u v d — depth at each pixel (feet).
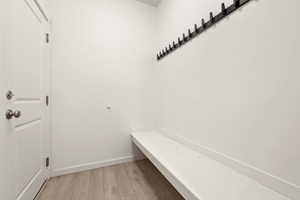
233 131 3.86
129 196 4.97
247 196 2.80
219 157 4.28
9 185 3.39
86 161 6.89
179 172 3.74
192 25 5.49
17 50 3.79
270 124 3.05
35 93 4.89
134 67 8.01
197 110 5.23
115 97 7.56
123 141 7.73
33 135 4.74
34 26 4.77
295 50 2.66
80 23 6.79
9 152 3.42
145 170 6.85
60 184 5.68
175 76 6.64
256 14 3.27
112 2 7.50
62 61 6.44
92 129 7.03
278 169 2.91
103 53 7.28
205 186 3.13
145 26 8.29
